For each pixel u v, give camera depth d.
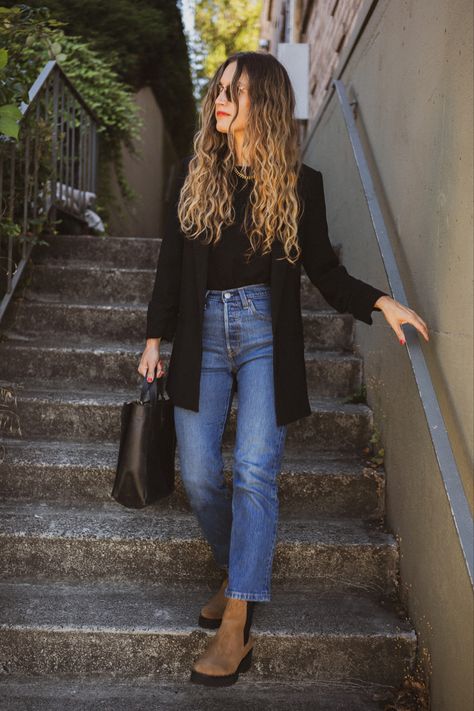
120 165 6.94
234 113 1.93
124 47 7.13
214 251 1.96
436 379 1.97
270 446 1.95
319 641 2.14
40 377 3.25
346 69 4.02
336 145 4.20
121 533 2.42
